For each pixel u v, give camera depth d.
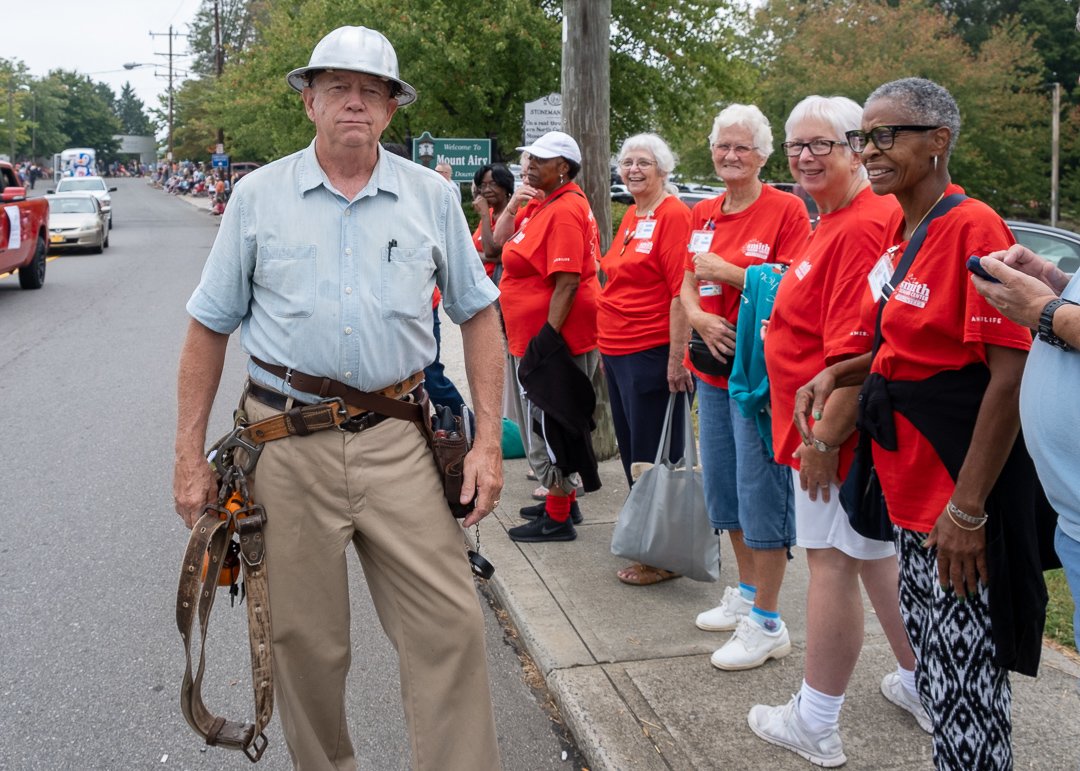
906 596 2.43
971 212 2.18
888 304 2.31
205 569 2.36
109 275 16.98
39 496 5.42
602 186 5.86
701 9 19.17
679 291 3.87
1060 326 1.79
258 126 29.77
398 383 2.43
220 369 2.45
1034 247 8.00
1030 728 2.91
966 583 2.22
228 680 3.45
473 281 2.56
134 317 12.09
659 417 4.18
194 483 2.38
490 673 3.51
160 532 4.89
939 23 28.53
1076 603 1.88
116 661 3.57
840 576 2.71
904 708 3.03
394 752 3.03
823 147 2.72
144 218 38.62
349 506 2.38
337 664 2.49
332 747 2.57
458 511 2.50
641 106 19.62
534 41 17.95
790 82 28.52
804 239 3.43
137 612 3.98
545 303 4.51
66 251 21.91
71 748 3.01
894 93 2.28
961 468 2.19
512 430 5.96
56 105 119.44
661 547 3.79
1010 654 2.20
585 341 4.48
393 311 2.35
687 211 4.02
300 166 2.36
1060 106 29.73
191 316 2.38
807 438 2.64
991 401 2.09
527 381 4.38
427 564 2.41
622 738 2.89
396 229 2.37
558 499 4.54
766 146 3.50
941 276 2.20
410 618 2.44
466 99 18.83
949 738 2.31
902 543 2.41
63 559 4.53
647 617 3.74
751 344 3.18
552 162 4.41
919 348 2.25
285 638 2.42
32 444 6.46
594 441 5.93
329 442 2.36
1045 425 1.86
